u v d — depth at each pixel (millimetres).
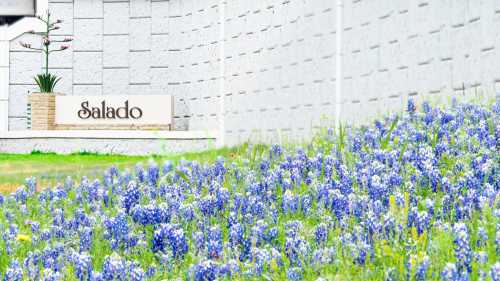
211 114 28625
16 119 31578
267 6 24453
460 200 6105
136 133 27750
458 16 15836
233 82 26922
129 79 31594
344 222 6074
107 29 31672
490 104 12562
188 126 30500
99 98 29312
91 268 5438
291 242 5523
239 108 26469
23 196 9375
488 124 9766
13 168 18984
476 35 15250
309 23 21891
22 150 28250
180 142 27469
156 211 6629
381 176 7484
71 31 31672
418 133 9266
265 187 7961
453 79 15945
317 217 6742
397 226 5391
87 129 29281
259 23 25000
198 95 29734
